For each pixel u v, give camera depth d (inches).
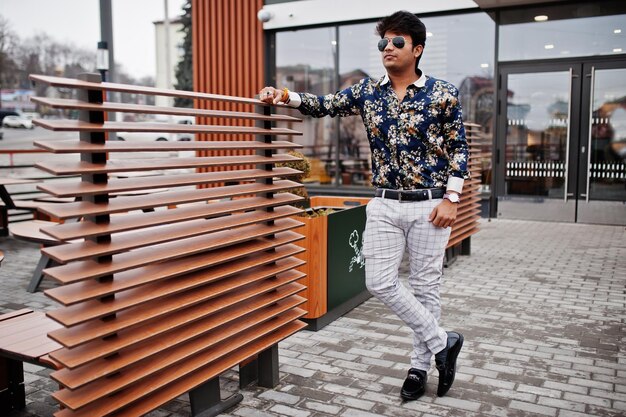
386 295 116.5
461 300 199.0
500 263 258.2
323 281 166.6
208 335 106.0
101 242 86.3
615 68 358.9
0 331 114.3
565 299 199.8
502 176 392.2
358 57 427.8
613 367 138.9
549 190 380.5
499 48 384.2
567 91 371.2
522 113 383.9
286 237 127.6
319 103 122.9
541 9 371.6
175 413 115.8
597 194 368.5
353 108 121.1
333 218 171.0
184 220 96.9
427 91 110.2
